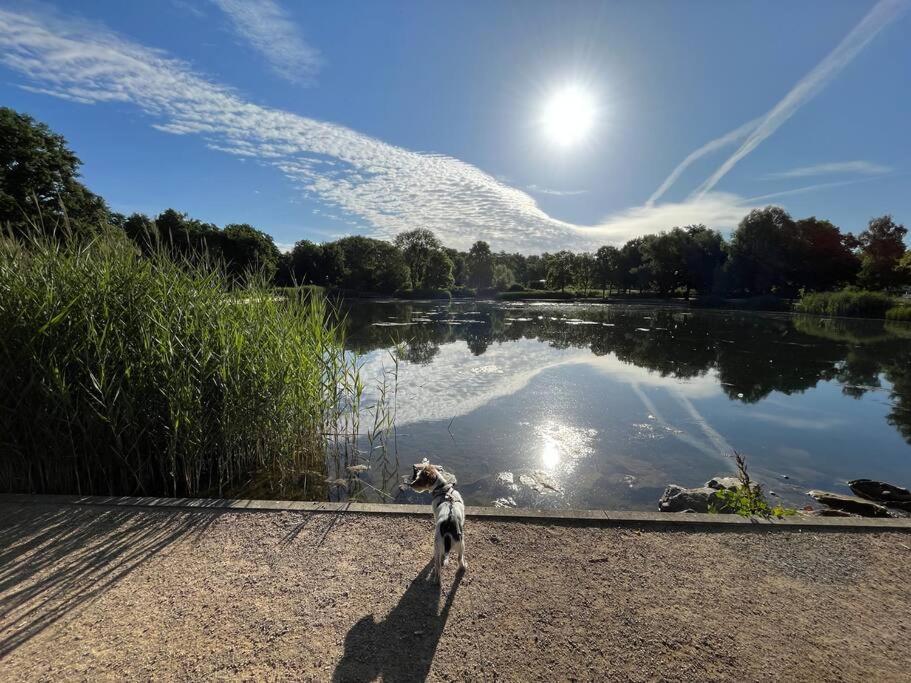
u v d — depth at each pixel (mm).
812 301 41906
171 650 2668
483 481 6770
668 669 2588
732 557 3729
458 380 13352
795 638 2840
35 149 24219
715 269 54031
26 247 5344
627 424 9578
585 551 3795
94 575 3404
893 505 6285
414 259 83438
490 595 3207
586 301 65438
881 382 13992
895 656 2701
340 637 2783
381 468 7086
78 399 4922
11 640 2740
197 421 5250
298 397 6316
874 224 48875
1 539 3914
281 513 4414
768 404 11398
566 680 2498
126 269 5328
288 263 59844
